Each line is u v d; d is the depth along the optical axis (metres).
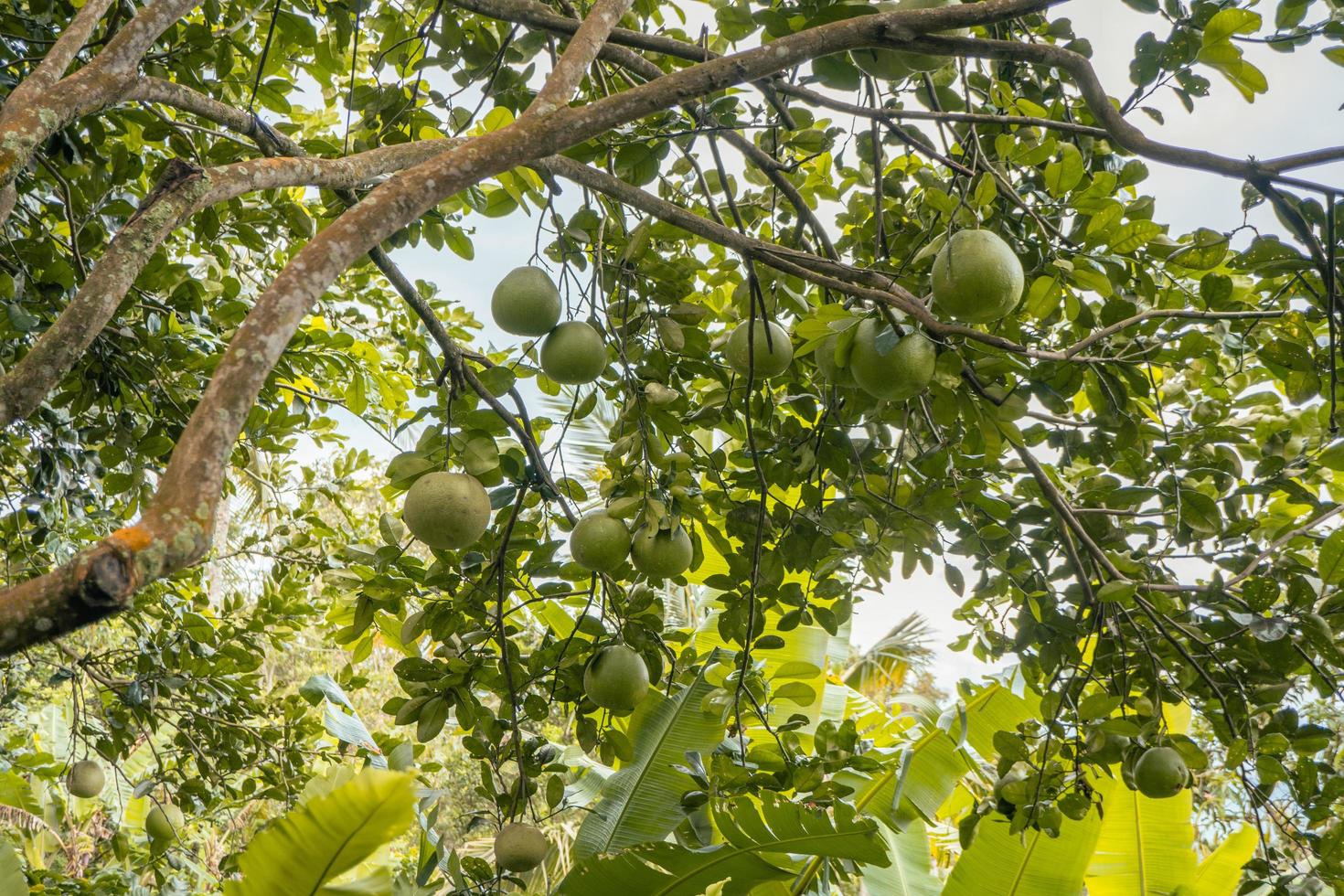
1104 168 3.52
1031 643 3.23
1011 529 3.14
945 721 4.66
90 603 0.91
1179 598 3.16
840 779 3.96
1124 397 2.94
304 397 4.22
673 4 3.78
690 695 5.12
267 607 4.95
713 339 3.51
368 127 3.50
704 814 3.26
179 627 4.52
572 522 2.87
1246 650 2.97
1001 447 2.87
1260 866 2.90
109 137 3.83
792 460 3.23
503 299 2.67
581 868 3.27
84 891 4.72
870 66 2.58
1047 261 2.72
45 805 6.85
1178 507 3.08
